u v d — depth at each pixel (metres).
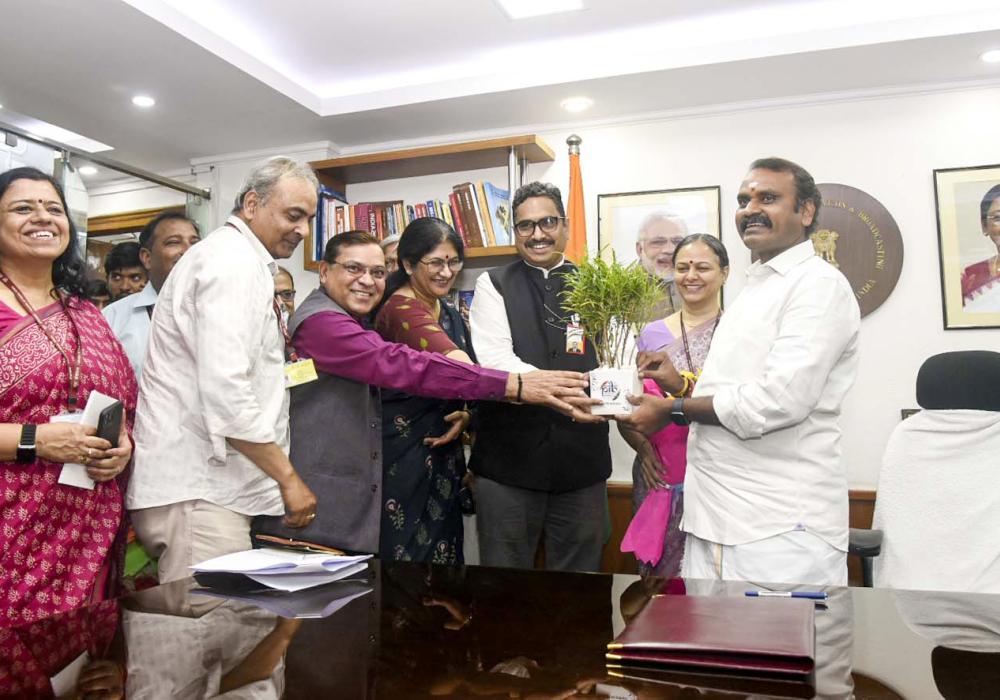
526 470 2.05
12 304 1.57
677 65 2.87
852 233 3.10
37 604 1.47
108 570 1.67
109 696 0.59
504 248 3.20
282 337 1.80
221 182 3.94
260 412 1.56
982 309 2.96
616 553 3.06
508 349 2.12
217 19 2.83
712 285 2.20
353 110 3.30
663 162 3.37
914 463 2.01
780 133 3.22
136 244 3.26
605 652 0.70
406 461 2.04
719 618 0.75
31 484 1.47
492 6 2.77
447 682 0.62
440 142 3.65
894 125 3.09
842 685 0.60
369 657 0.69
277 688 0.61
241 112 3.30
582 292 1.78
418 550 2.04
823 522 1.52
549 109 3.32
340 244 1.95
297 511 1.63
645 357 1.84
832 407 1.59
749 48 2.80
